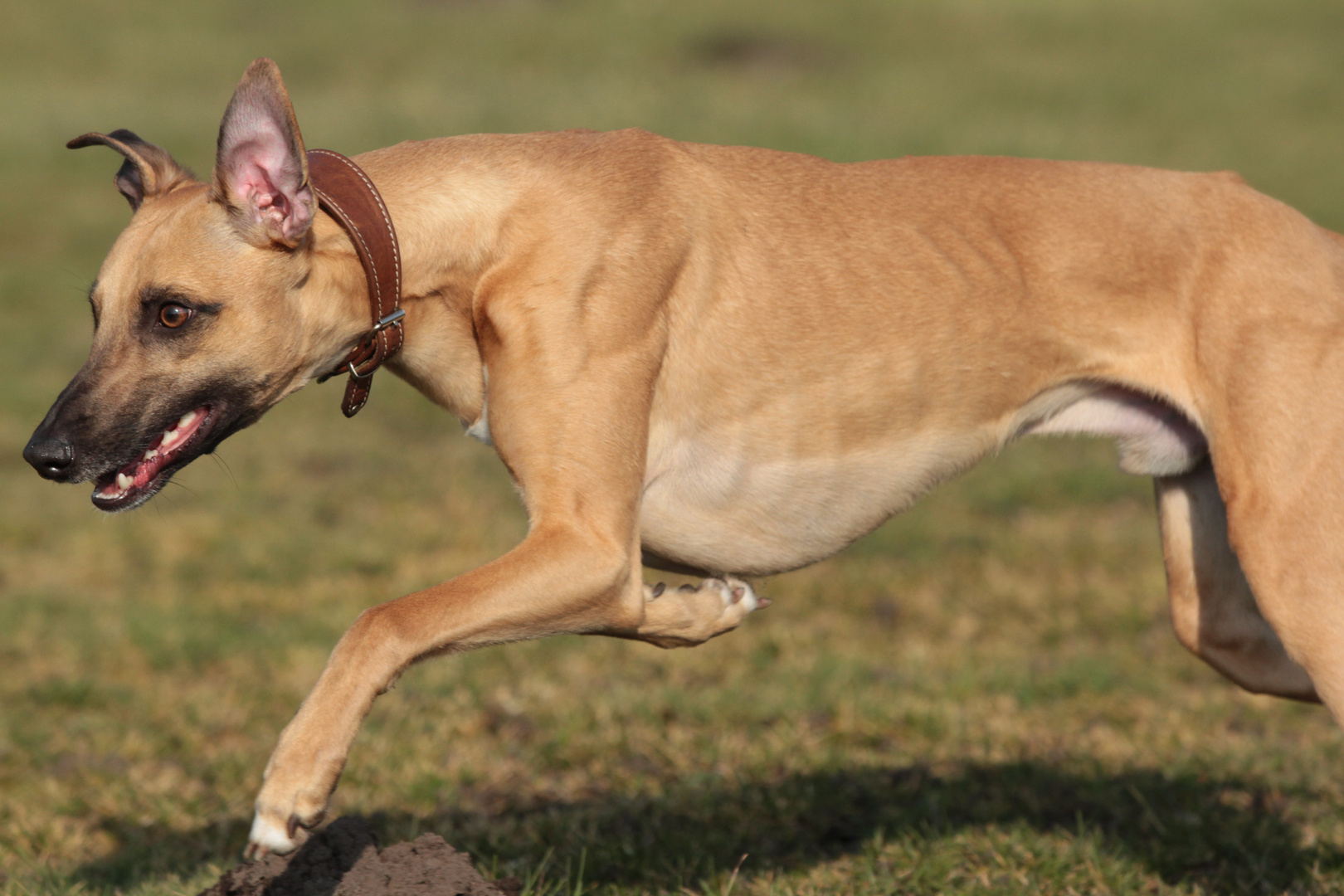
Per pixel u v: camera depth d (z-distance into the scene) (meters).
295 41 48.41
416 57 45.75
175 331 4.96
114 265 5.04
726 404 5.64
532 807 7.36
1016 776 7.57
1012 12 52.53
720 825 6.95
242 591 11.56
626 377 5.28
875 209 5.90
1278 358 5.54
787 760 7.85
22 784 7.80
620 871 6.46
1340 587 5.32
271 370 5.09
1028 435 6.31
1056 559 12.09
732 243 5.64
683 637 5.72
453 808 7.31
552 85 38.25
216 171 4.93
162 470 5.06
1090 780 7.48
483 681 9.38
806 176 5.93
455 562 12.18
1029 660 9.77
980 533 12.90
